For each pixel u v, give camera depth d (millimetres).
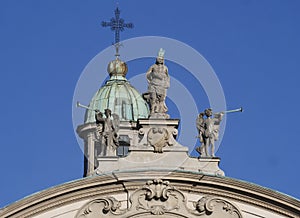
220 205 121438
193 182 121562
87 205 121062
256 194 121062
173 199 121438
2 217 119438
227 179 121375
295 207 120562
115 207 120812
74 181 120625
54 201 120625
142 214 120938
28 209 120125
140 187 121562
